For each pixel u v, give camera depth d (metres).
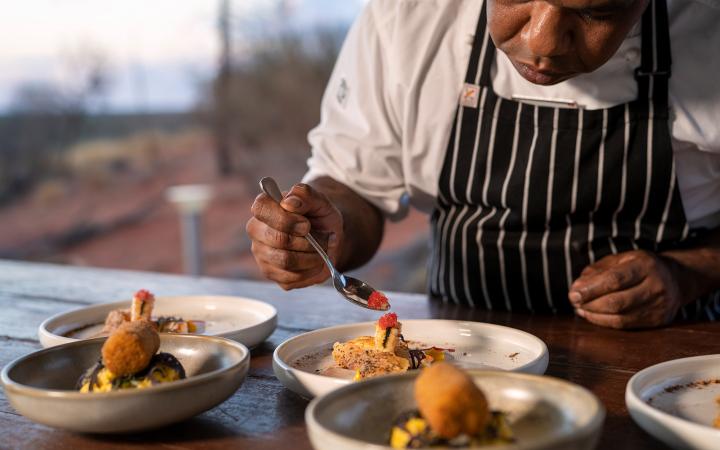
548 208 1.86
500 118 1.88
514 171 1.87
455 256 2.01
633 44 1.76
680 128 1.77
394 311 1.93
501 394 1.05
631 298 1.65
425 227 9.05
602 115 1.79
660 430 1.00
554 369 1.42
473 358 1.42
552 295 1.92
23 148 13.24
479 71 1.88
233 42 11.77
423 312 1.91
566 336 1.66
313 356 1.42
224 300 1.79
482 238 1.95
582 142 1.81
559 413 1.00
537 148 1.84
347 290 1.55
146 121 13.67
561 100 1.82
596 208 1.85
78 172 13.30
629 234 1.86
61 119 13.43
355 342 1.37
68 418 1.05
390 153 2.00
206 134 12.46
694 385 1.21
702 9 1.77
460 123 1.92
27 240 11.74
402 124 1.99
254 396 1.28
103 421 1.04
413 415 0.99
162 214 12.16
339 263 1.93
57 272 2.54
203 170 12.42
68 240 11.69
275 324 1.60
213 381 1.09
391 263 8.25
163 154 13.09
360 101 2.01
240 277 9.40
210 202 11.48
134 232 11.77
